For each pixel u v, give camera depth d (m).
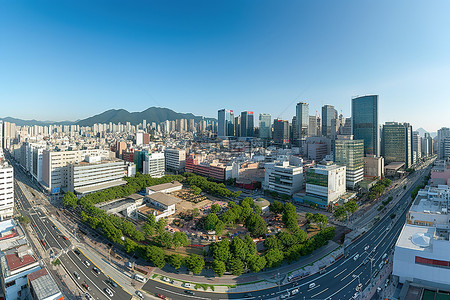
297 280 126.88
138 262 142.38
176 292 117.62
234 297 114.56
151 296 115.06
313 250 148.00
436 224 130.88
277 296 115.38
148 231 164.75
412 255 107.19
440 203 159.50
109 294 115.62
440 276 102.56
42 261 141.38
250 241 143.50
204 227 181.50
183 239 150.50
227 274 131.62
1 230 145.38
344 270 135.50
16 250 120.31
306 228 190.12
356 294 114.75
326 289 119.88
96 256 148.12
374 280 125.31
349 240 170.38
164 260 131.62
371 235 178.00
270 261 128.75
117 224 174.50
